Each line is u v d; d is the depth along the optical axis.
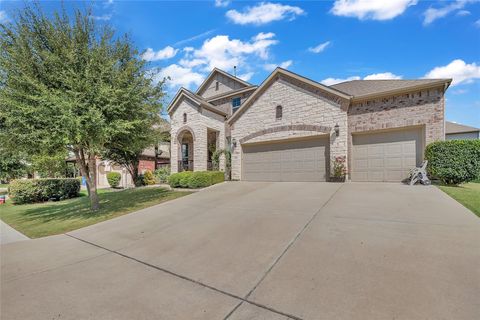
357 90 12.55
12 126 7.85
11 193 14.41
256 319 2.50
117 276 3.69
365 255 3.68
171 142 17.03
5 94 7.47
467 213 5.34
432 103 10.03
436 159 9.27
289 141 13.20
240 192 10.20
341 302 2.65
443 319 2.29
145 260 4.26
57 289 3.36
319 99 12.12
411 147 10.55
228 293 3.03
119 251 4.81
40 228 7.44
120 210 9.00
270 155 13.82
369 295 2.73
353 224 5.05
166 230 5.90
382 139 11.12
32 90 7.80
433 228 4.55
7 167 18.84
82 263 4.30
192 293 3.08
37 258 4.66
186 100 16.44
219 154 16.00
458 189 8.23
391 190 8.38
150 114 9.76
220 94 19.86
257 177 14.27
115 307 2.86
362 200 7.11
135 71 9.33
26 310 2.88
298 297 2.81
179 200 9.69
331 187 9.68
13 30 8.05
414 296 2.65
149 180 20.34
